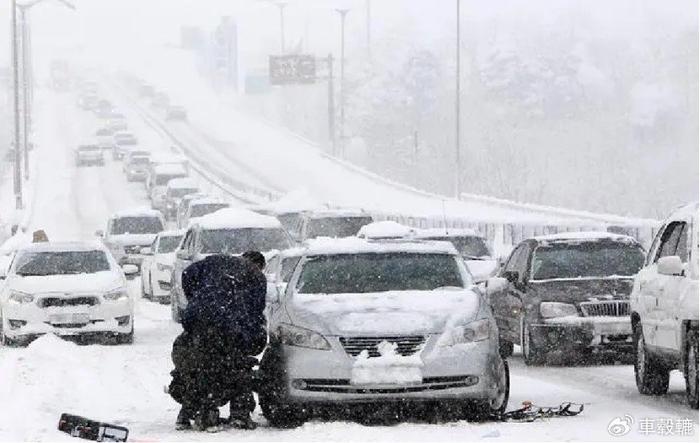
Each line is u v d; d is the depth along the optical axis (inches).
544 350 1780.3
